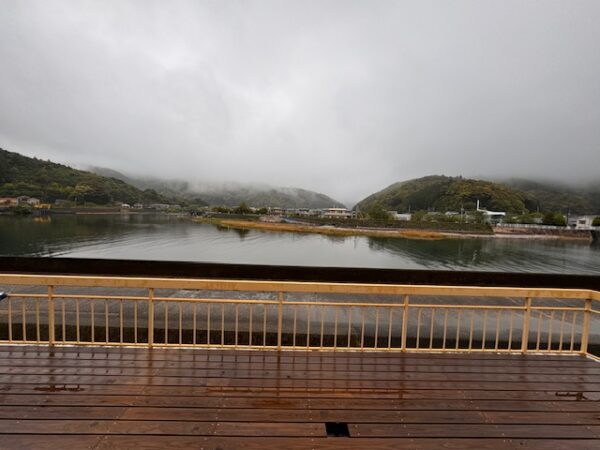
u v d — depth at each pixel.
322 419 2.66
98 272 10.89
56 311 6.64
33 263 10.79
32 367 3.37
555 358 4.00
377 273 10.78
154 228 65.00
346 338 5.77
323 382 3.23
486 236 68.88
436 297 8.79
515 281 10.79
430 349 4.07
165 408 2.73
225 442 2.36
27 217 75.81
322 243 49.44
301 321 6.45
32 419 2.55
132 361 3.55
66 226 59.88
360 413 2.76
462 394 3.12
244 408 2.76
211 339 5.75
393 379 3.35
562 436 2.59
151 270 10.86
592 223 90.12
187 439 2.38
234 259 32.12
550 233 76.44
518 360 3.91
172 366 3.45
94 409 2.70
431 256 38.56
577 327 6.67
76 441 2.33
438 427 2.63
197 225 78.31
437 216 96.62
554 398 3.12
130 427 2.49
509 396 3.12
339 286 3.84
